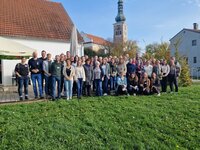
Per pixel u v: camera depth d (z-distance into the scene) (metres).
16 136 7.73
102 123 9.27
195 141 8.80
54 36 23.88
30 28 23.19
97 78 13.16
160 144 8.42
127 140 8.39
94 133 8.55
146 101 12.42
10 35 21.30
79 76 12.43
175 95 14.07
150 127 9.49
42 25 24.45
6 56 12.20
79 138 8.11
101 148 7.79
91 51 52.88
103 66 13.59
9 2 25.19
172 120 10.22
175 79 15.16
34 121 8.77
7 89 16.58
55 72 11.77
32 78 11.83
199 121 10.33
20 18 23.84
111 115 10.08
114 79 14.06
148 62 14.87
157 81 14.17
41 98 11.80
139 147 8.11
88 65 13.20
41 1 28.16
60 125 8.66
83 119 9.40
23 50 11.52
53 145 7.60
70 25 26.62
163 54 28.91
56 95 12.59
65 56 12.87
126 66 14.08
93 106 10.89
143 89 13.87
